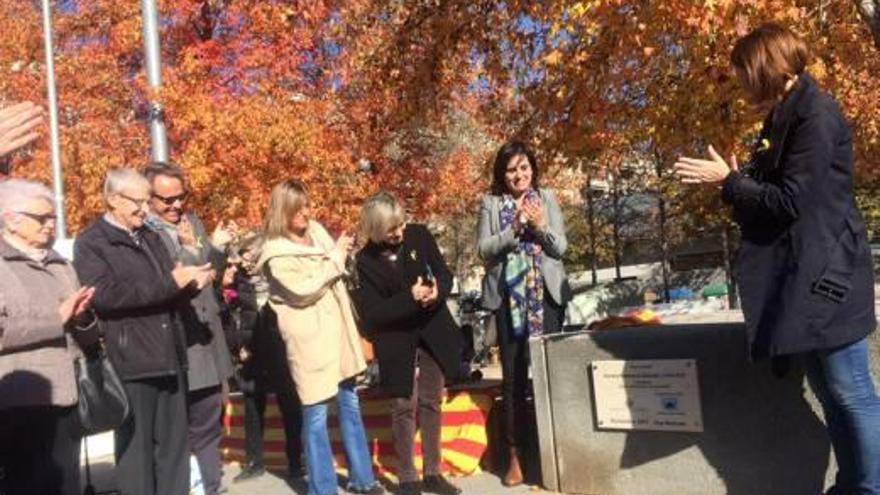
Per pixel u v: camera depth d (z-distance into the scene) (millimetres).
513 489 5742
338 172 14359
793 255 3924
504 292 5855
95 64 15273
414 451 6082
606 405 5301
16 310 4242
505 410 5879
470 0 10406
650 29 8625
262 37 14617
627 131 10453
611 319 5750
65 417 4672
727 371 4844
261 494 6520
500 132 11641
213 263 6930
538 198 5902
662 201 30609
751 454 4773
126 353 4941
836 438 4141
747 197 4012
